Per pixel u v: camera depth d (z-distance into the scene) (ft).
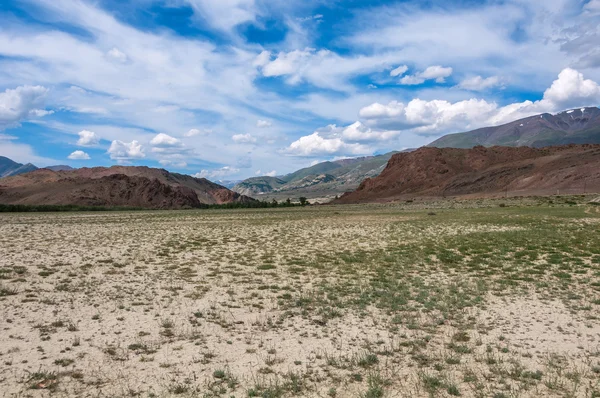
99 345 34.19
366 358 32.27
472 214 240.73
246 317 44.16
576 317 44.24
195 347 34.73
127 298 50.34
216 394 26.11
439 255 88.74
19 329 37.14
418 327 40.78
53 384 26.58
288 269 73.67
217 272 69.26
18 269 64.85
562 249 92.63
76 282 58.03
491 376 29.45
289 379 28.71
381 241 118.21
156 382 27.63
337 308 48.21
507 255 87.61
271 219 241.76
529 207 306.76
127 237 125.39
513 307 48.49
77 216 299.58
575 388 27.30
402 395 26.50
